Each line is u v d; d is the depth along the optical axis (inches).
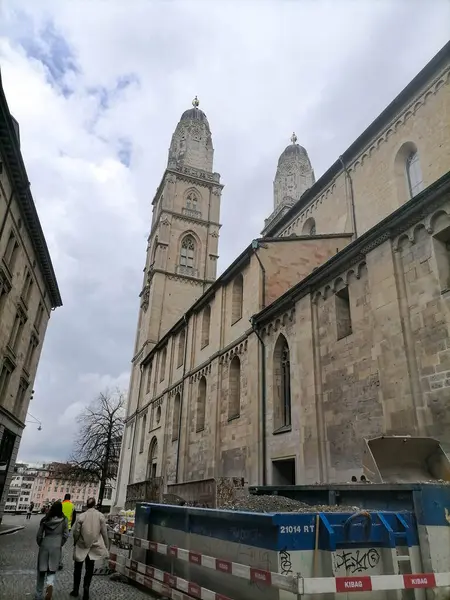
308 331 707.4
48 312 1494.8
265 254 944.9
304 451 658.2
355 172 985.5
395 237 559.8
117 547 486.3
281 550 228.4
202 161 2600.9
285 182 2373.3
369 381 565.9
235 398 954.1
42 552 337.4
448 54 749.3
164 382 1471.5
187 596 309.9
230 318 1037.2
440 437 445.1
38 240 1137.4
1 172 834.8
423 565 246.2
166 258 2206.0
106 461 2107.5
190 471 1072.8
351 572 232.2
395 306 530.0
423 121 803.4
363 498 304.0
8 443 1166.3
